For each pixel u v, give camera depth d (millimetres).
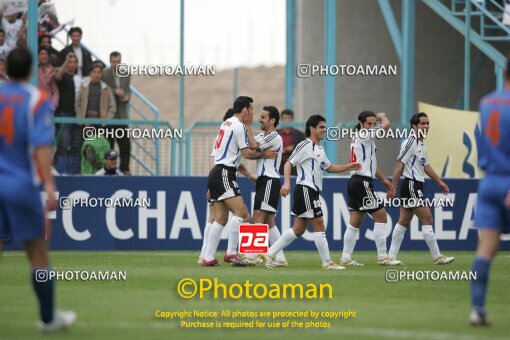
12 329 21172
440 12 60969
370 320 23250
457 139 50844
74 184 47469
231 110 40469
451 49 65875
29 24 47312
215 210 38531
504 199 21219
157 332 21297
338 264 40469
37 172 20375
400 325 22250
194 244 48219
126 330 21375
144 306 25766
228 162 37844
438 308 25578
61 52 50594
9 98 20031
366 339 20328
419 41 65875
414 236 49438
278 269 37000
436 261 40531
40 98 20078
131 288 30172
